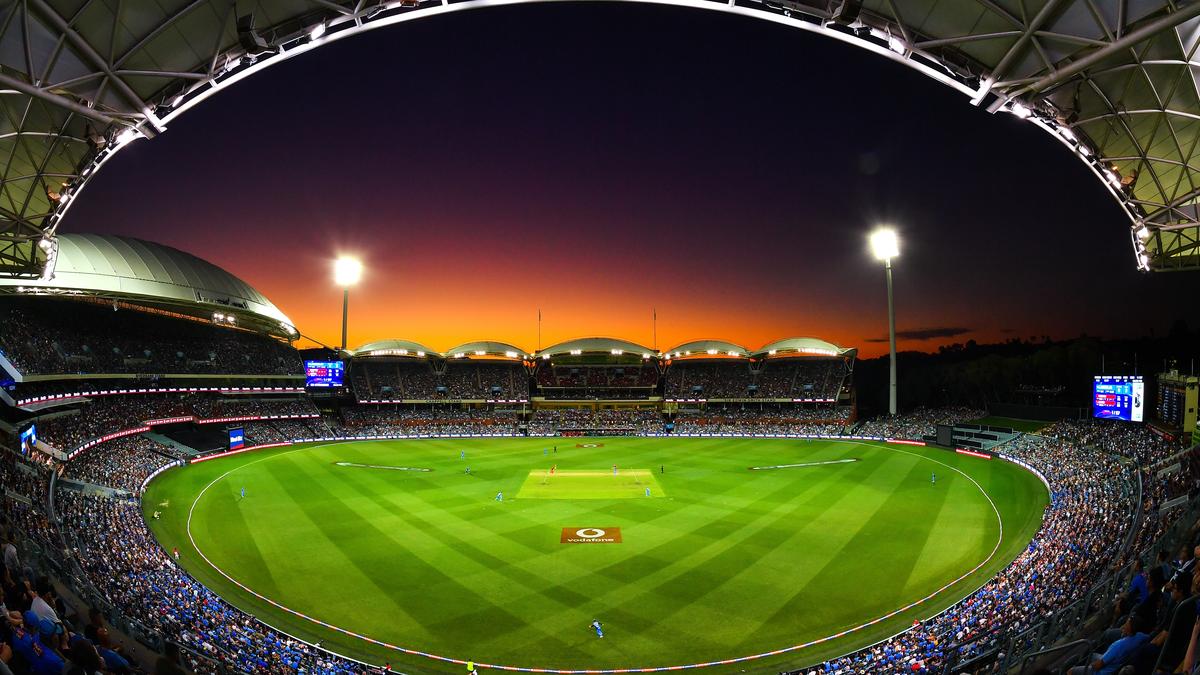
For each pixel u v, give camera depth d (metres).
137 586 22.75
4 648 7.06
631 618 23.91
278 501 43.44
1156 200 15.28
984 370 105.19
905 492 45.88
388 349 95.88
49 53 11.87
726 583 27.30
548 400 103.62
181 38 12.77
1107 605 13.91
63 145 14.61
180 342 77.00
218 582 27.61
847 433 84.69
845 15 12.52
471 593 26.31
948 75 13.18
